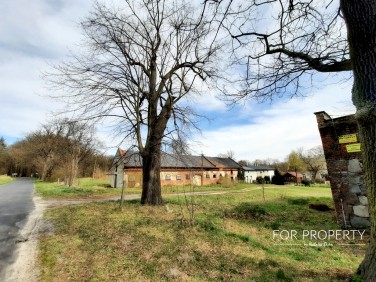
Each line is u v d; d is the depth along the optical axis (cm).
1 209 1441
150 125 1503
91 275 495
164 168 4278
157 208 1311
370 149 354
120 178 3975
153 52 1514
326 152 1016
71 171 3875
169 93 1482
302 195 2380
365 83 349
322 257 621
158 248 651
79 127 1420
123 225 902
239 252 631
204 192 2988
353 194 932
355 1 348
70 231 838
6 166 9744
